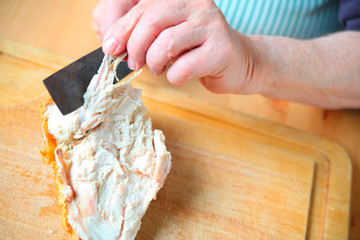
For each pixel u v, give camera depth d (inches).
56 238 15.5
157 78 21.4
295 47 19.4
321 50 19.9
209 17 14.9
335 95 20.4
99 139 15.7
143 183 15.9
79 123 15.4
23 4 22.0
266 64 18.4
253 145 19.3
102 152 15.6
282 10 22.3
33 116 17.8
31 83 18.8
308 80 19.5
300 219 17.9
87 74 15.3
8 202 15.8
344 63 19.8
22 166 16.6
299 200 18.3
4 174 16.3
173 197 17.3
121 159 15.9
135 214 15.4
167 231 16.5
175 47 14.7
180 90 21.3
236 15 22.4
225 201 17.6
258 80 18.5
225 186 18.0
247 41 17.7
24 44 19.6
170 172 17.8
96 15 19.8
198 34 14.8
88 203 15.0
